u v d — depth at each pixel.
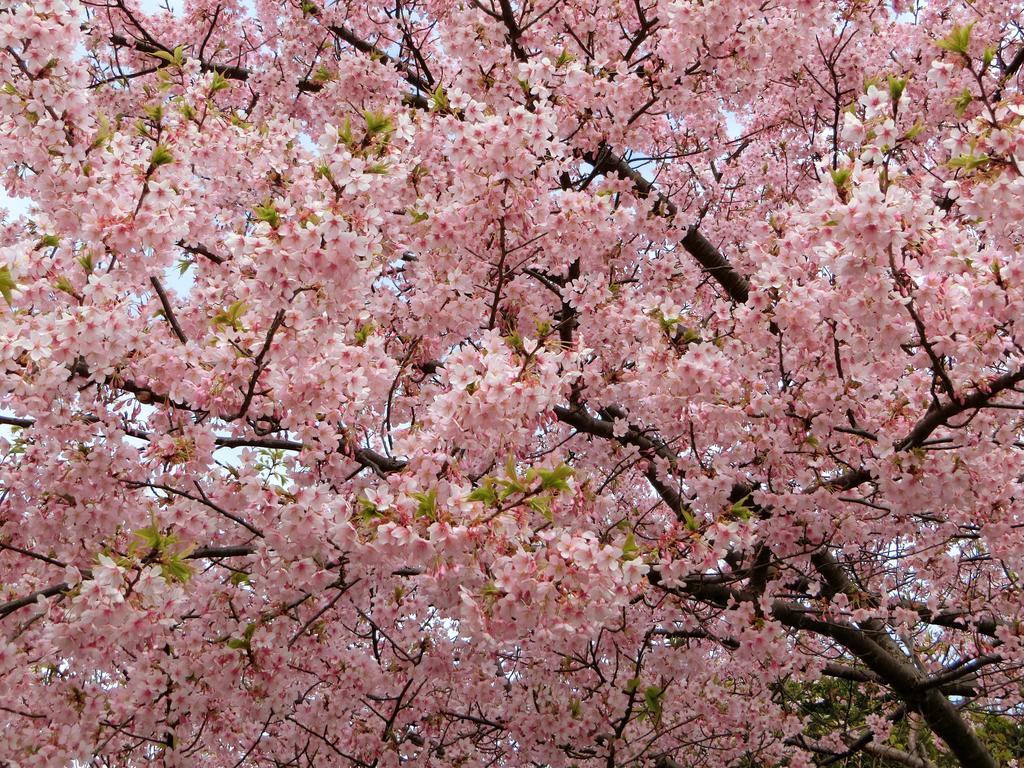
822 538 5.53
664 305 4.61
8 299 3.36
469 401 3.48
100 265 4.02
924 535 6.28
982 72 3.64
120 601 3.35
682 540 4.11
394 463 4.72
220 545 5.09
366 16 7.49
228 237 3.50
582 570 3.30
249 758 6.20
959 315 3.90
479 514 3.27
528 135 4.23
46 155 3.97
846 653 8.41
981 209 3.66
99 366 3.81
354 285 3.64
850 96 7.86
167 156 3.74
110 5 7.36
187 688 4.44
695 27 5.57
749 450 5.03
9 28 3.62
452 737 6.54
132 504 4.36
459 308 5.07
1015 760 11.13
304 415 4.02
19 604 3.85
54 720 4.32
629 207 6.00
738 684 8.16
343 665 5.36
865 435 4.65
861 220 3.51
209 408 4.32
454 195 4.73
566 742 5.50
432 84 7.36
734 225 7.57
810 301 4.38
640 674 5.96
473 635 3.38
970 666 6.82
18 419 4.21
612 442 5.83
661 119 6.84
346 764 5.79
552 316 6.20
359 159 3.73
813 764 8.19
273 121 5.21
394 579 4.51
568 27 6.08
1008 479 5.05
